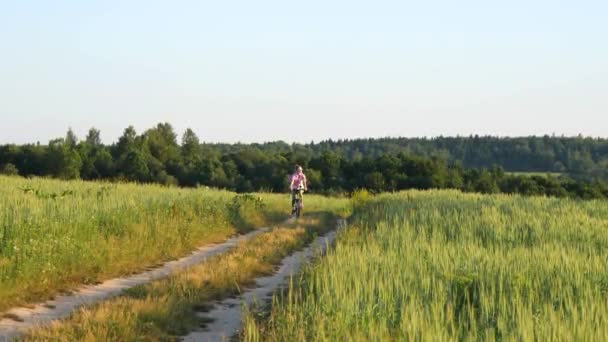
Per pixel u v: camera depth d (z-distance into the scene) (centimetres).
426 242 1532
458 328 852
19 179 3472
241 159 10369
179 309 1115
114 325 958
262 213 3139
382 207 3262
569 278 1116
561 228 1995
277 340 852
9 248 1298
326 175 10194
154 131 11381
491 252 1373
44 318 1088
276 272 1638
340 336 824
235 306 1221
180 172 9556
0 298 1155
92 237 1606
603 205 3164
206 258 1789
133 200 2181
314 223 2892
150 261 1728
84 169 8944
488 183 9525
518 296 938
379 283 1013
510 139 19412
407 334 798
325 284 1041
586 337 757
